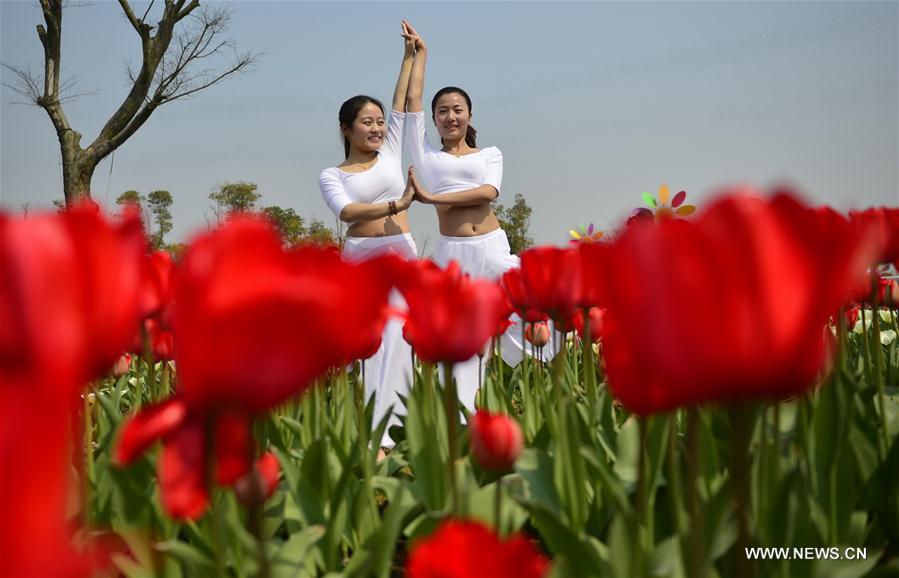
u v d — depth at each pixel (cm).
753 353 79
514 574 83
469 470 186
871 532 199
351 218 513
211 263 72
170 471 76
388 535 164
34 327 56
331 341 75
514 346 549
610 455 227
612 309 88
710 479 197
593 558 141
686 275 79
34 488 41
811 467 189
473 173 555
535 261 227
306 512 198
